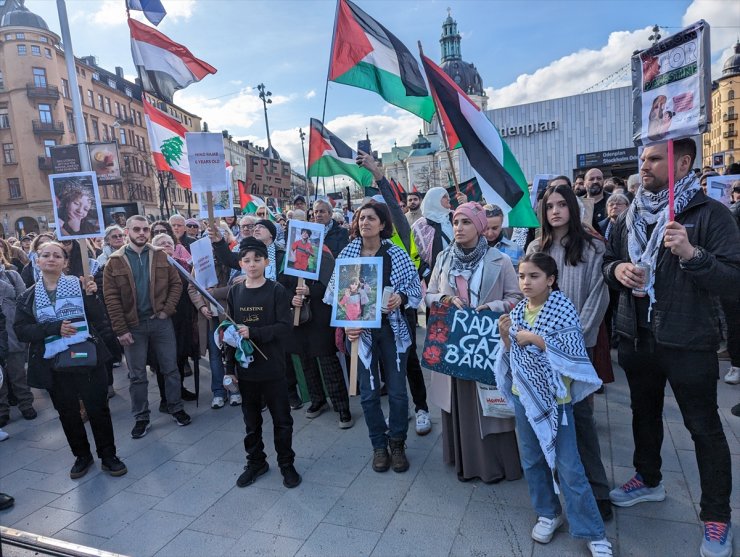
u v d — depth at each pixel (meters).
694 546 2.43
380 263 3.27
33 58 43.81
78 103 6.46
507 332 2.57
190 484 3.46
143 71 5.41
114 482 3.57
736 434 3.49
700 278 2.13
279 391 3.30
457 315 3.04
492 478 3.09
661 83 2.23
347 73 4.30
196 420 4.68
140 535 2.90
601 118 25.73
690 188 2.34
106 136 51.59
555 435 2.34
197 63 5.64
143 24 5.39
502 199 3.64
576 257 2.90
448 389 3.14
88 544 2.86
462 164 25.62
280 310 3.31
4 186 45.03
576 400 2.43
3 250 5.86
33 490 3.55
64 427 3.66
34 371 3.52
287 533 2.79
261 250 3.33
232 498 3.21
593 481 2.63
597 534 2.34
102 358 3.65
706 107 2.06
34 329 3.43
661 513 2.69
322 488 3.23
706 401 2.36
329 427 4.23
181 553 2.70
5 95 44.25
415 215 6.70
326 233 4.96
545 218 3.00
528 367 2.42
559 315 2.38
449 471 3.31
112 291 4.25
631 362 2.65
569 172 26.58
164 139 5.86
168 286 4.47
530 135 27.30
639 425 2.74
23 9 43.81
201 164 4.44
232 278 5.14
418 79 4.57
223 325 3.24
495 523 2.72
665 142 2.31
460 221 3.03
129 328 4.33
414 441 3.81
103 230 3.90
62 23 6.32
